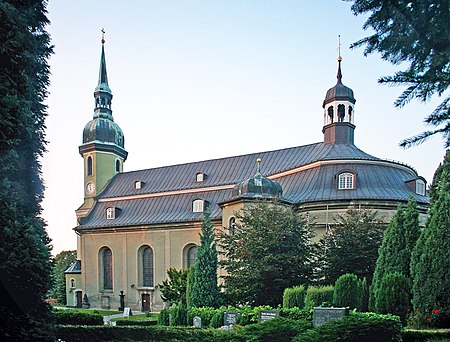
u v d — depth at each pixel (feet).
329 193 112.16
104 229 160.45
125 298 153.17
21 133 30.09
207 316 74.02
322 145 138.10
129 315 130.41
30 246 30.86
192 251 142.61
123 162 199.11
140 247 152.46
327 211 108.78
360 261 85.61
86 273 163.84
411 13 14.16
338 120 135.95
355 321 41.19
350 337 40.29
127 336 56.29
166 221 145.28
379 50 15.29
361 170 117.19
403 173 122.01
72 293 171.83
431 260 52.65
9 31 28.78
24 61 30.22
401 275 56.29
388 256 67.15
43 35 38.32
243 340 46.80
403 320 53.93
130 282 153.07
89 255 164.35
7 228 30.01
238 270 81.10
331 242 90.79
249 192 110.22
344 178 114.01
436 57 14.26
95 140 186.91
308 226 91.35
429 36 14.25
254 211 88.74
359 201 106.63
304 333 42.57
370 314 47.37
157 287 146.00
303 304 67.92
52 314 32.94
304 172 124.77
